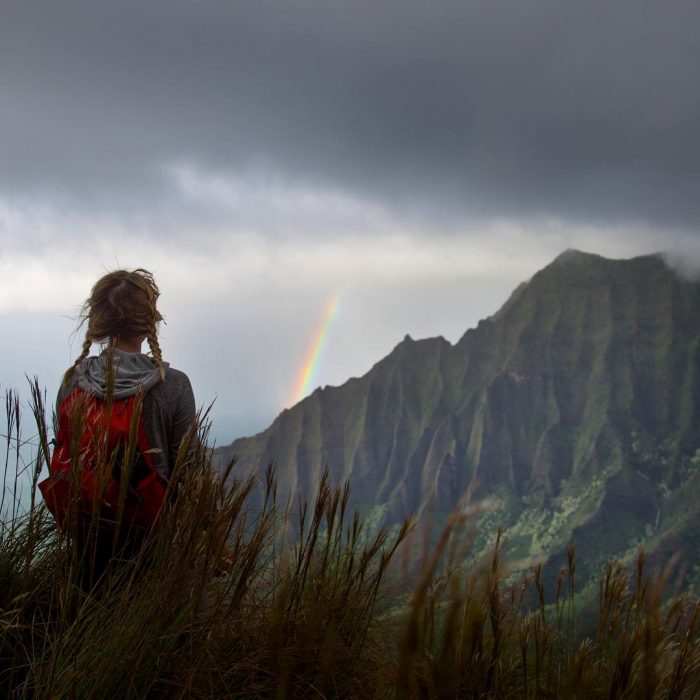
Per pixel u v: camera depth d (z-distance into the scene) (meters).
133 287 2.35
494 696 1.59
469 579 1.17
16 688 1.57
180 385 2.29
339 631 1.72
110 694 1.52
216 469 1.82
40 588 1.81
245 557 1.68
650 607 1.22
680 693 1.41
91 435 1.97
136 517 1.99
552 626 1.74
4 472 1.82
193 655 1.66
